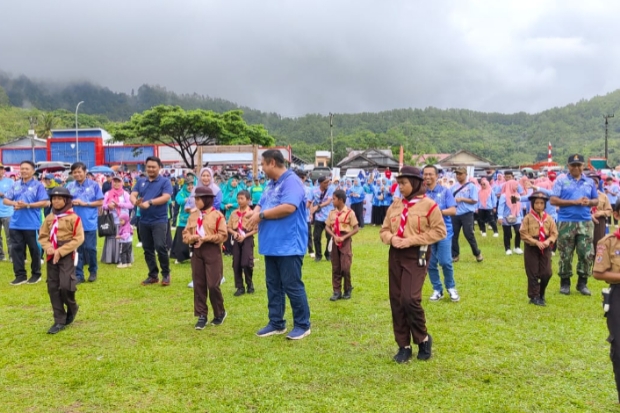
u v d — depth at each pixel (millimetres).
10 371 4379
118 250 9984
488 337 5234
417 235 4406
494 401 3740
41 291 7555
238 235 7277
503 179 15445
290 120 164875
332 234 6992
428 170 6879
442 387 3996
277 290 5434
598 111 145125
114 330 5578
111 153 49156
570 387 3986
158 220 7809
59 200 5562
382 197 17578
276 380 4145
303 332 5316
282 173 5359
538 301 6625
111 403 3752
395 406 3662
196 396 3859
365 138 96938
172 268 9555
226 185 12516
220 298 5797
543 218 6605
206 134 39344
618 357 3545
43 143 59625
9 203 7980
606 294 3746
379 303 6801
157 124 38000
